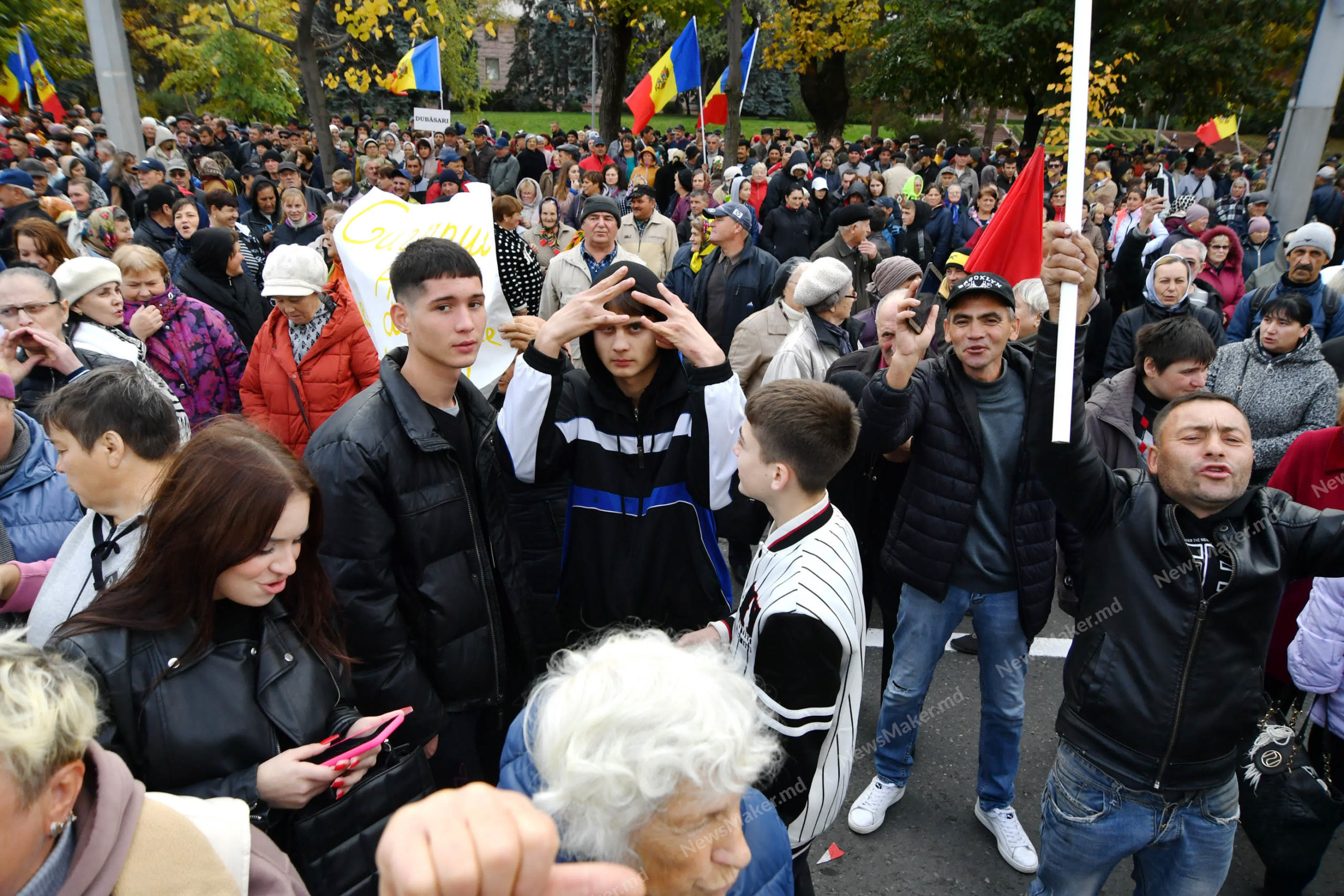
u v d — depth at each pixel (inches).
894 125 1413.6
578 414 96.4
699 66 424.2
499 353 125.8
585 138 754.2
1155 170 680.4
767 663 69.0
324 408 161.0
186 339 162.7
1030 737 142.0
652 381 95.0
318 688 69.6
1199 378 132.0
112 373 75.7
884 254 287.6
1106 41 745.0
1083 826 83.7
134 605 62.2
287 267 155.0
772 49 670.5
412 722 86.9
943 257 446.0
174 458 65.1
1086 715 82.3
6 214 223.9
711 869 40.9
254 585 64.4
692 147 722.8
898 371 105.8
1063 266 73.6
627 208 464.1
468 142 708.0
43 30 633.0
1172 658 77.2
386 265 119.0
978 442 109.2
